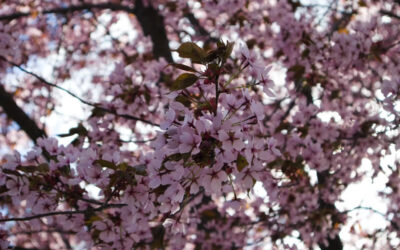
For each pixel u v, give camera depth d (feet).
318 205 17.62
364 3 18.71
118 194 9.18
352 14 19.54
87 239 11.00
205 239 20.20
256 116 7.15
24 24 26.11
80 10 25.81
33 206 10.14
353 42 14.78
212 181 7.18
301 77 16.14
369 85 18.60
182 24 26.27
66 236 27.96
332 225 18.38
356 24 15.79
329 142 15.85
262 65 7.44
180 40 24.77
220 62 7.00
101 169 9.30
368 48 14.87
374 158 17.63
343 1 20.42
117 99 15.34
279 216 18.22
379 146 16.33
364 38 14.88
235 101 7.29
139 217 10.27
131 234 10.77
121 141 14.87
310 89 17.42
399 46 15.65
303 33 15.70
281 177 13.15
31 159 10.85
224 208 21.34
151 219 11.18
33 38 26.78
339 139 15.90
